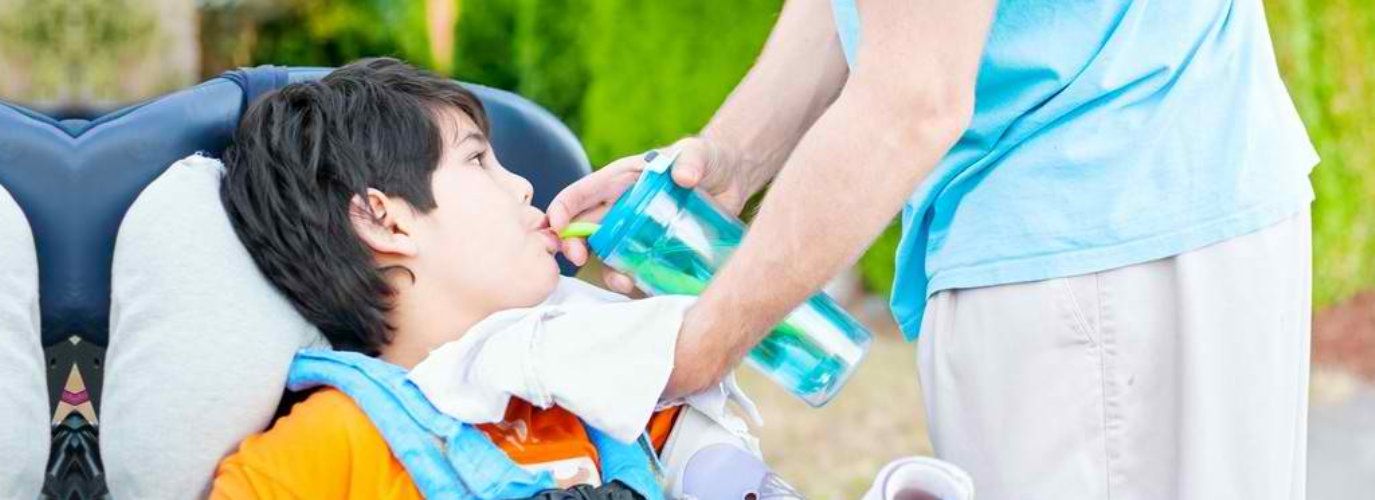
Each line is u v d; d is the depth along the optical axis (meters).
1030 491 1.41
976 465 1.45
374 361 1.43
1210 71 1.39
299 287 1.47
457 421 1.37
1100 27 1.36
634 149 4.30
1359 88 3.75
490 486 1.34
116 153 1.56
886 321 4.41
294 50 4.77
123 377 1.42
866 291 4.54
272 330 1.44
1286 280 1.39
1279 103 1.45
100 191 1.55
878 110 1.21
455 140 1.54
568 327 1.37
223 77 1.64
